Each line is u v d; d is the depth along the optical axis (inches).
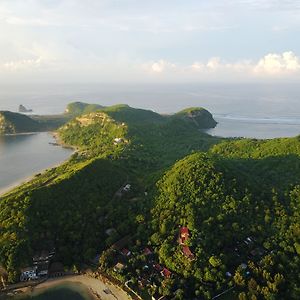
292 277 6378.0
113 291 6540.4
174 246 7047.2
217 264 6545.3
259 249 7022.6
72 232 7554.1
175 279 6451.8
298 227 7204.7
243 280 6328.7
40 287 6697.8
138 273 6722.4
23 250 7017.7
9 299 6446.9
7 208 7864.2
